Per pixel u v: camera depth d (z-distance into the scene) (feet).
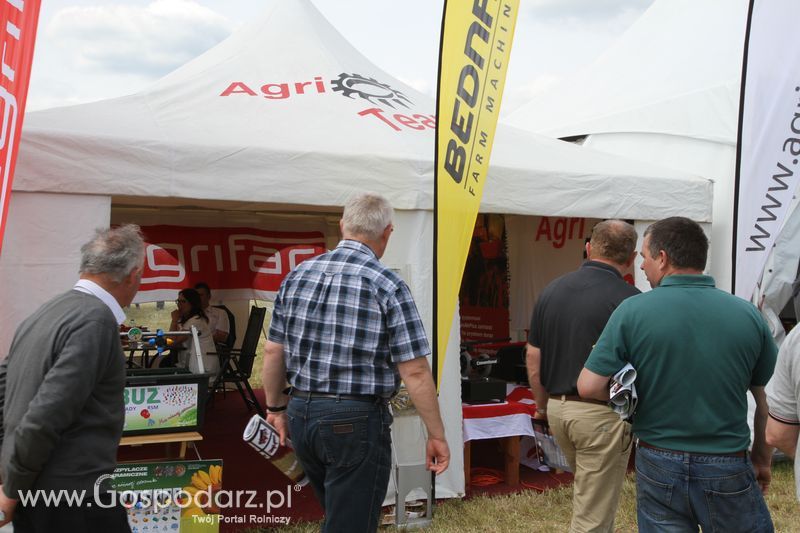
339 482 8.04
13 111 10.14
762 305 18.49
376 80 19.42
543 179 16.11
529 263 23.35
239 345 28.27
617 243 10.57
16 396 7.13
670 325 7.57
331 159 13.98
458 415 15.12
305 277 8.59
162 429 11.87
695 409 7.47
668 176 18.35
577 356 10.17
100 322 7.27
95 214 12.44
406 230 14.69
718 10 24.67
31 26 10.29
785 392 6.76
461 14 12.62
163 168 12.80
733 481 7.40
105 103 15.08
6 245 11.85
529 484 16.62
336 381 8.08
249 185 13.41
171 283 22.22
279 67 18.22
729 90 20.71
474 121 12.82
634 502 15.19
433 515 14.42
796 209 18.56
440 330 12.55
